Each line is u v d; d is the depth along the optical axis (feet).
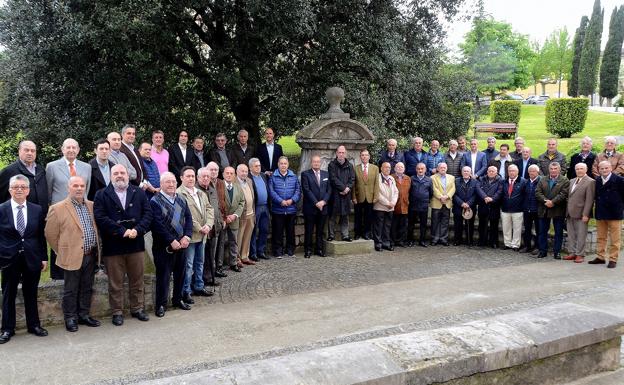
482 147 63.98
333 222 30.66
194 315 19.30
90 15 30.19
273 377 8.34
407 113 47.32
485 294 21.58
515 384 10.65
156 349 15.58
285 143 70.28
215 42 37.78
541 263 28.45
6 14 31.48
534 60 186.29
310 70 40.37
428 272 26.30
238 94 37.88
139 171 23.38
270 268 27.07
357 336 16.51
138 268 18.75
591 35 148.97
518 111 86.58
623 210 27.22
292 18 32.73
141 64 33.17
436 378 9.42
